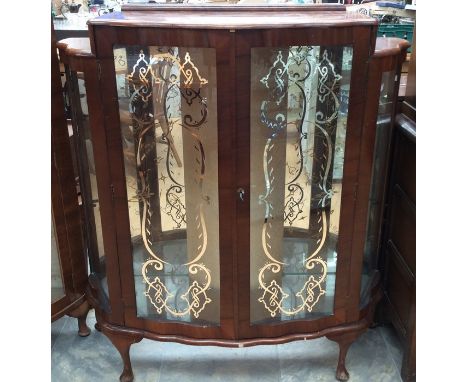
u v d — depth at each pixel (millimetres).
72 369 1563
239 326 1320
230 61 1029
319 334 1368
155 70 1077
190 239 1251
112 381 1518
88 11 1838
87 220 1438
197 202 1202
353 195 1224
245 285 1270
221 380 1517
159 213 1234
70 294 1555
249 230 1209
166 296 1335
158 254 1283
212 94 1074
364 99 1124
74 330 1737
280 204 1209
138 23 1027
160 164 1178
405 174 1433
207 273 1281
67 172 1429
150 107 1118
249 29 1006
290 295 1327
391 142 1350
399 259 1488
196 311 1335
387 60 1106
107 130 1146
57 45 1214
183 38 1024
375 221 1417
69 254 1505
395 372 1533
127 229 1254
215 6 1226
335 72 1095
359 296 1367
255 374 1538
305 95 1104
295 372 1545
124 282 1319
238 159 1125
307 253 1281
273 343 1345
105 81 1096
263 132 1120
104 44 1061
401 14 1658
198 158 1150
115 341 1412
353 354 1606
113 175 1190
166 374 1540
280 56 1055
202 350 1643
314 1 1613
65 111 1379
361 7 1678
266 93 1083
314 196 1217
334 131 1155
